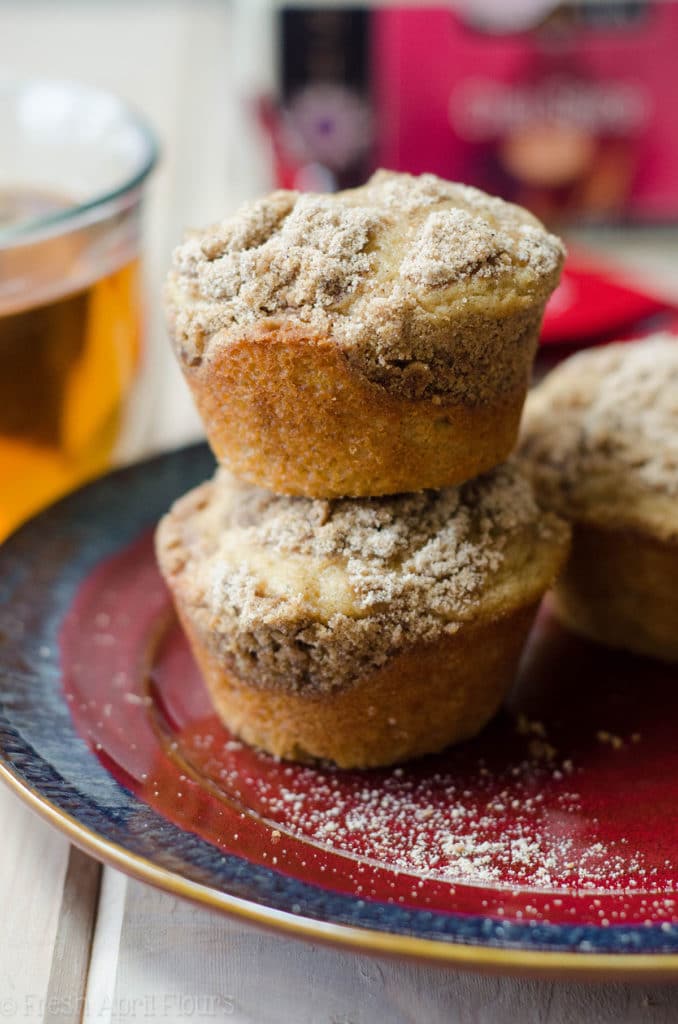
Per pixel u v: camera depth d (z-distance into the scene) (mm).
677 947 342
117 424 499
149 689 425
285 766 404
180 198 706
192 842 368
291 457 391
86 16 1002
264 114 720
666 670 435
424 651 392
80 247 467
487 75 701
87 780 383
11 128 532
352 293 379
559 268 390
